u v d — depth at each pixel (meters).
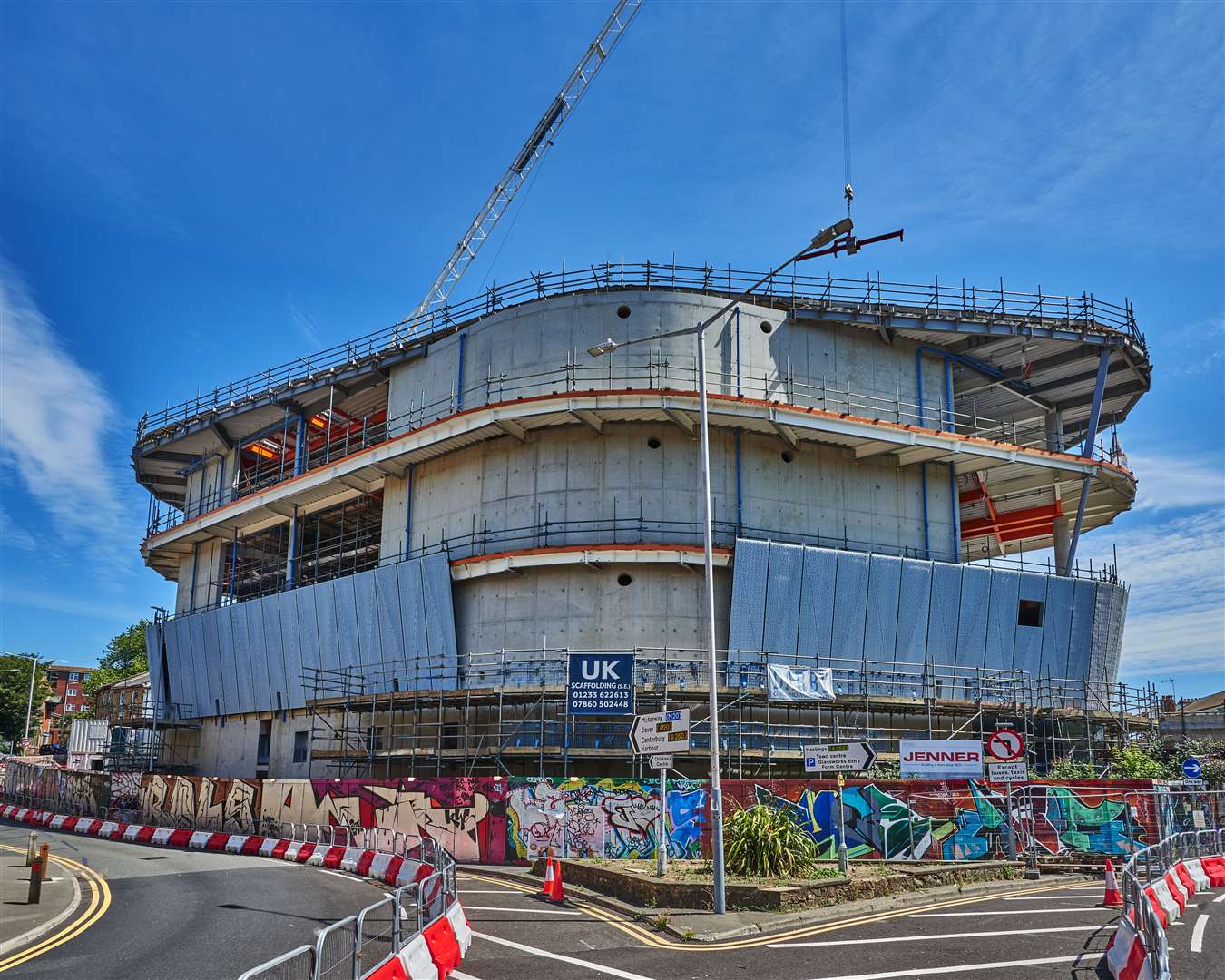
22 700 117.19
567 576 35.94
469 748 35.53
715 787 18.28
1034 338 40.59
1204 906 18.39
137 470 59.34
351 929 10.02
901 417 40.09
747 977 12.57
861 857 24.47
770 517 37.16
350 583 41.16
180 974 12.73
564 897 20.27
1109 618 40.78
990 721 37.66
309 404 48.56
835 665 35.62
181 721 51.59
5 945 14.83
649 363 37.19
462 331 40.84
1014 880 22.47
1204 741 55.12
